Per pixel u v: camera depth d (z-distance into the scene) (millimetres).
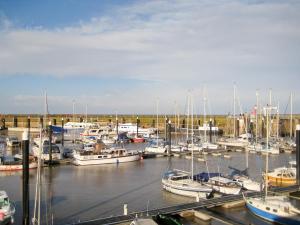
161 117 171500
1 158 59531
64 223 30547
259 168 61219
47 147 67812
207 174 45781
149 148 79750
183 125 145250
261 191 39125
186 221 31328
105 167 61062
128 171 57125
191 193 39625
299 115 130500
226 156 74750
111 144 96438
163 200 38656
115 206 36188
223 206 34875
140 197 39969
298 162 45312
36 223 29688
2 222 28984
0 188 44094
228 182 41125
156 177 52062
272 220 31062
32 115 183625
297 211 30484
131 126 129250
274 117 115875
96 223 28359
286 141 92500
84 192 42312
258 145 82938
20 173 54219
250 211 33688
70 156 69000
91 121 156375
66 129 124875
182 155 76000
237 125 115812
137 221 27609
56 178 50938
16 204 36656
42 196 40156
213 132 127562
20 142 90438
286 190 40719
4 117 170250
